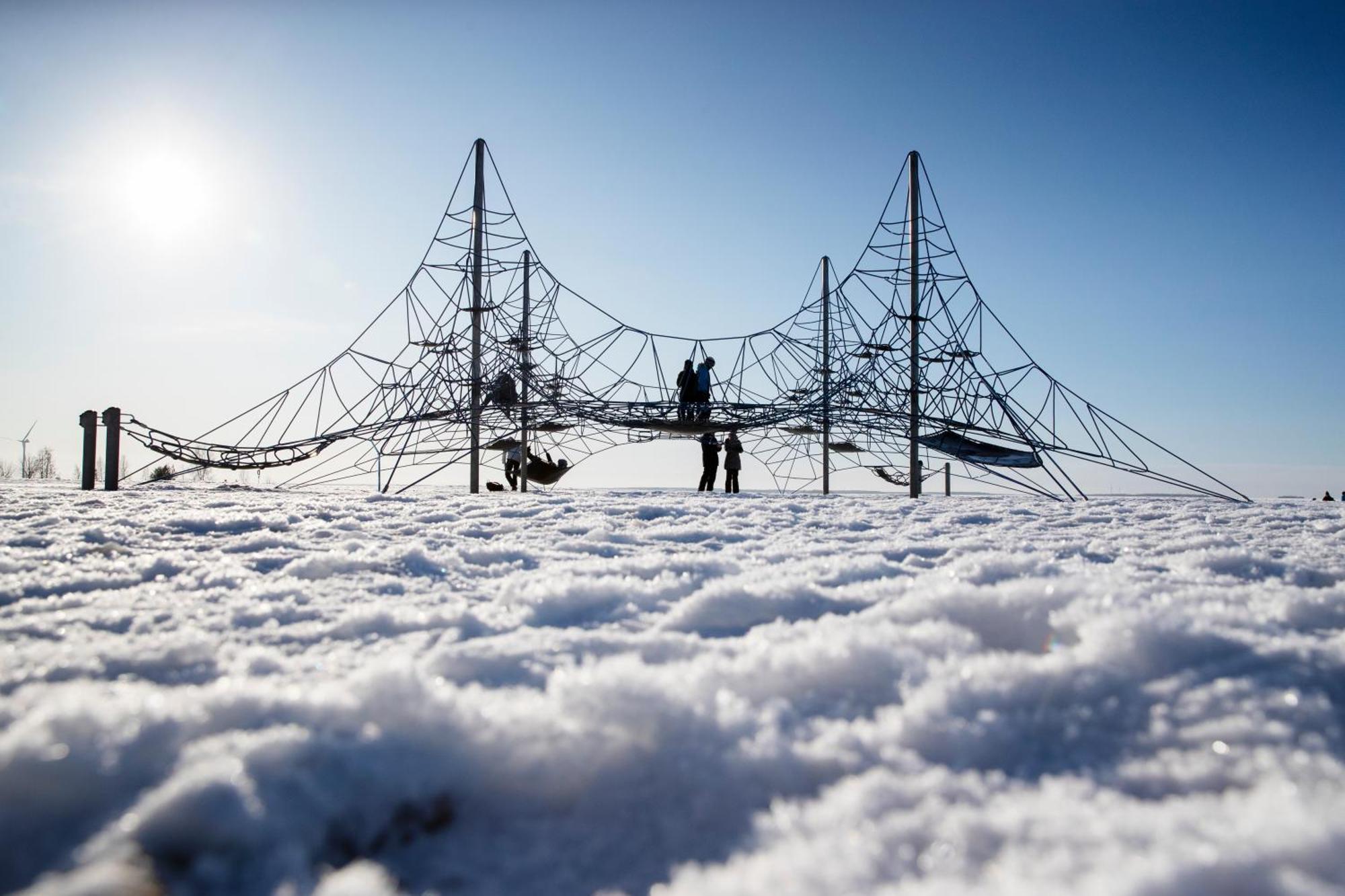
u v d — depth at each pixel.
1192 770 0.94
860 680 1.31
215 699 1.08
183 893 0.70
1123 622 1.40
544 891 0.80
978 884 0.70
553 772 0.99
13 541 3.75
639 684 1.13
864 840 0.78
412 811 0.92
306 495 9.20
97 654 1.55
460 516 5.85
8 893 0.70
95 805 0.83
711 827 0.89
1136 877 0.65
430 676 1.35
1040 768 0.98
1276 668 1.23
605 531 4.63
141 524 4.55
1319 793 0.84
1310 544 4.05
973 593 1.84
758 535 4.68
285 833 0.79
